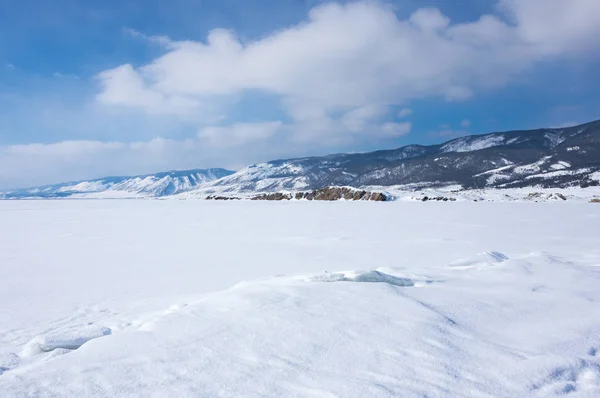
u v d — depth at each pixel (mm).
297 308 4090
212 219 25781
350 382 2613
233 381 2652
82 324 5215
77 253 11820
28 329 5086
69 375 2791
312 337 3350
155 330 3686
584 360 2975
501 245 12469
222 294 5074
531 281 5391
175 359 3018
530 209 32625
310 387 2557
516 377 2723
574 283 5270
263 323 3699
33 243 14234
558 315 4016
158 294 6824
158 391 2543
